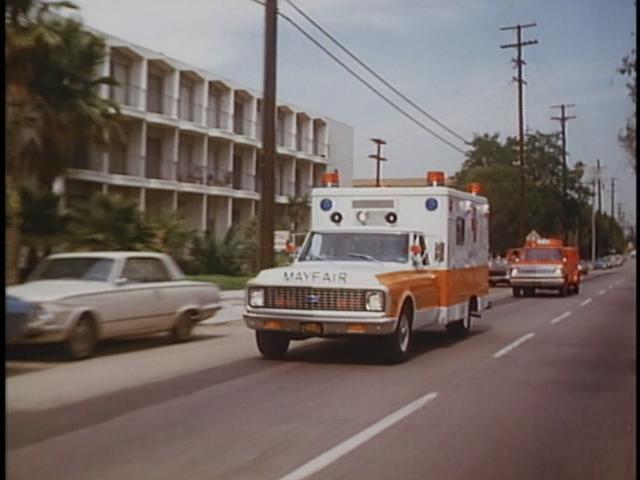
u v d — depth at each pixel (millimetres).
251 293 12891
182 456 7258
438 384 11297
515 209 58375
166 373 11883
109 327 13367
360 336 12688
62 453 7316
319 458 7270
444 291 15219
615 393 10789
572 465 7270
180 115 41438
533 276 34000
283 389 10695
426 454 7508
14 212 20391
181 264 34031
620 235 156625
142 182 37594
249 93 47781
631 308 26875
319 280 12531
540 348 15586
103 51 24469
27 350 13242
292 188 53344
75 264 13773
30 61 22047
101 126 24906
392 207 15289
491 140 70188
